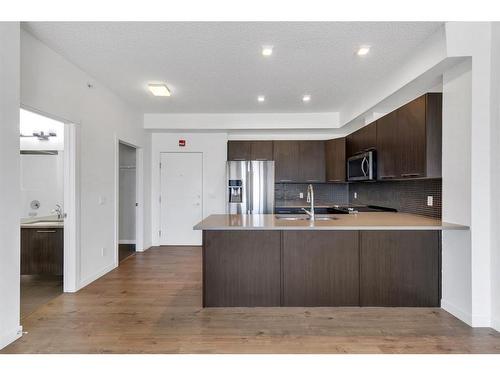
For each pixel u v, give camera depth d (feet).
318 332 7.77
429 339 7.38
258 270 9.44
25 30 8.21
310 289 9.44
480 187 7.90
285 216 11.55
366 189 16.58
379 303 9.41
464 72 8.08
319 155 18.22
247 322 8.34
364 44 9.00
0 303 6.85
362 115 13.93
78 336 7.51
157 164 18.75
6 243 6.95
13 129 7.10
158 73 11.32
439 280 9.36
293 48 9.28
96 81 11.98
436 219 9.96
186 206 18.81
